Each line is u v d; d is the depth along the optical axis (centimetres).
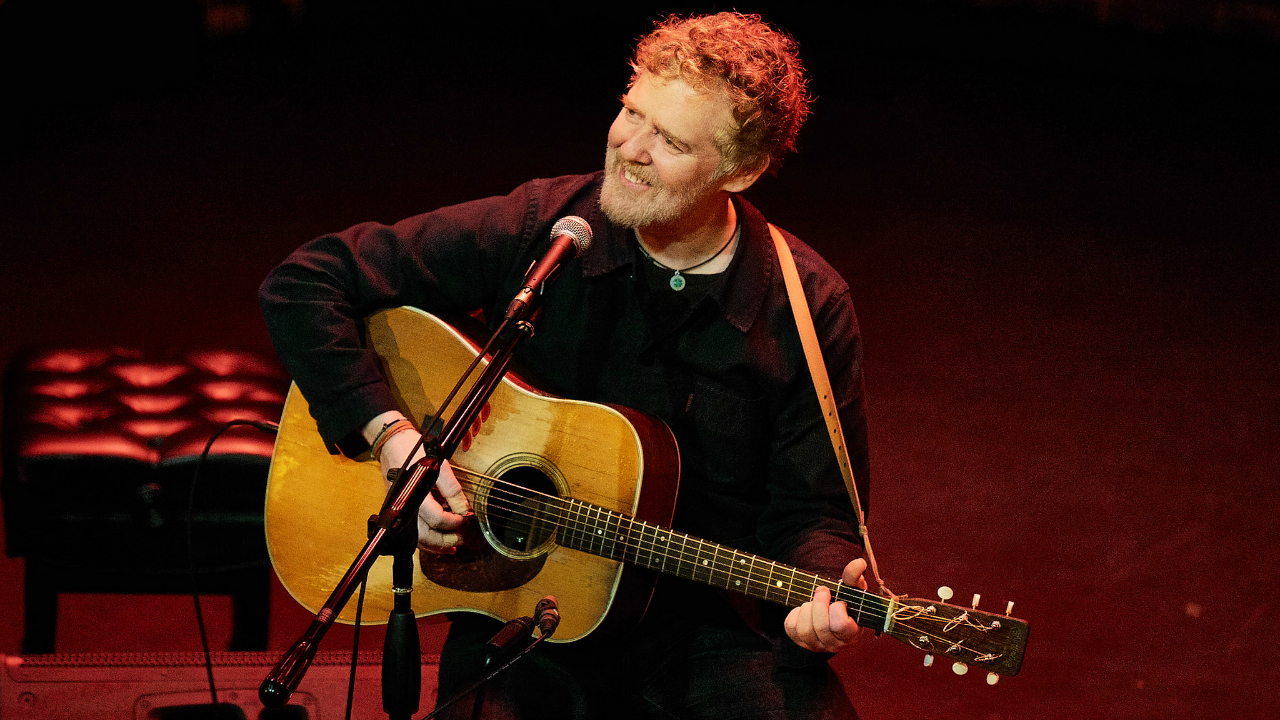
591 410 534
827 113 1823
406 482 416
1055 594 838
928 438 1028
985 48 2181
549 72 1870
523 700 510
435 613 542
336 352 534
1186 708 738
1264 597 852
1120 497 966
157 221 1277
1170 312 1320
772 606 555
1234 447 1054
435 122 1642
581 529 520
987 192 1616
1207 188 1698
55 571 654
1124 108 1997
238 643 675
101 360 727
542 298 465
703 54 485
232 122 1557
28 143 1411
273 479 561
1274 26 2184
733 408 546
